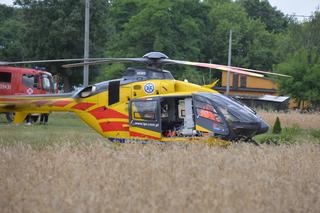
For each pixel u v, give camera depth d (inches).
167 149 1801.2
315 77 7386.8
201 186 1266.0
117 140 2285.9
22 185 1307.8
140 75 2289.6
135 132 2235.5
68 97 2391.7
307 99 7485.2
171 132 2190.0
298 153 1807.3
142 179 1343.5
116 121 2285.9
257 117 2171.5
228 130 2102.6
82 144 1877.5
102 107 2314.2
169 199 1156.5
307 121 5167.3
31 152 1752.0
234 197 1184.2
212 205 1127.6
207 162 1539.1
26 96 2436.0
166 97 2199.8
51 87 4798.2
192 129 2160.4
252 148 1812.3
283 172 1534.2
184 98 2194.9
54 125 4101.9
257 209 1123.3
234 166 1503.4
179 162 1544.0
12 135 3120.1
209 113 2132.1
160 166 1467.8
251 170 1480.1
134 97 2266.2
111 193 1214.3
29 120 4352.9
